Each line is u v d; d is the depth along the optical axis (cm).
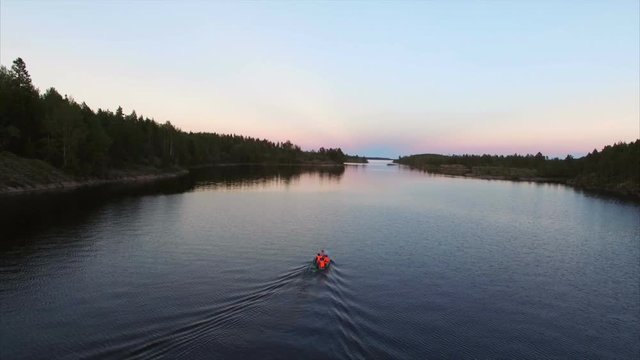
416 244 4412
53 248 3659
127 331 2047
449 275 3369
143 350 1850
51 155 8619
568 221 6322
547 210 7506
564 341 2278
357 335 2075
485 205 7944
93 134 9681
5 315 2250
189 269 3180
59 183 8150
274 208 6662
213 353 1822
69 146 8756
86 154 9344
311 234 4712
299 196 8556
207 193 8475
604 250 4456
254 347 1886
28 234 4119
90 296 2553
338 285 2892
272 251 3841
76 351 1847
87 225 4672
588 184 14000
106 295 2573
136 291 2656
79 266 3175
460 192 10594
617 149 15588
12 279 2841
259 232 4709
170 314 2266
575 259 4066
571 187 13475
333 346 1930
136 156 12481
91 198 6881
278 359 1786
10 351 1850
